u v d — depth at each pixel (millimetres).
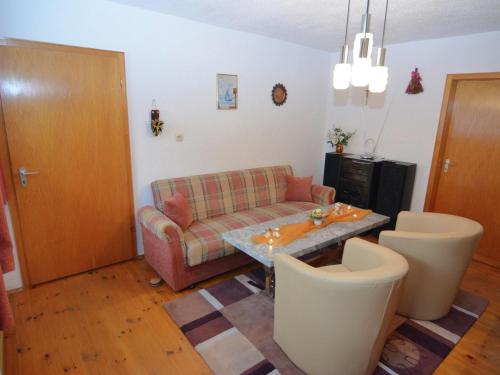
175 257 2463
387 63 3885
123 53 2719
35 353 1929
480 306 2510
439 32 3178
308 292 1599
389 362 1907
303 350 1756
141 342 2043
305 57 4172
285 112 4137
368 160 3938
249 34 3518
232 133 3646
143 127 2971
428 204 3727
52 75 2422
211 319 2262
